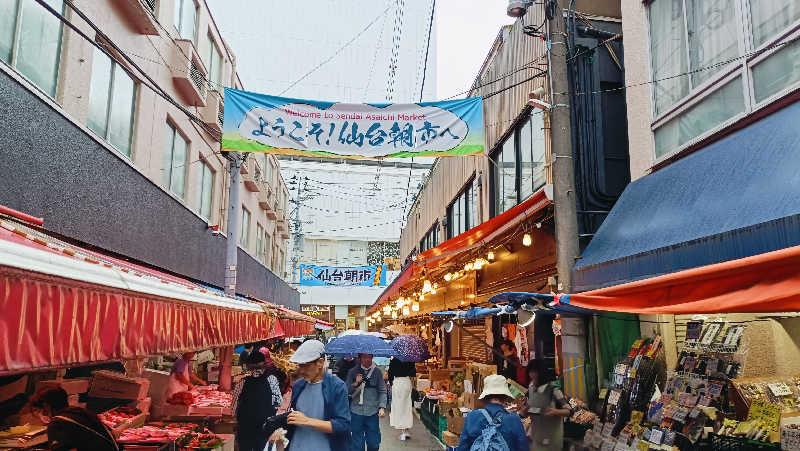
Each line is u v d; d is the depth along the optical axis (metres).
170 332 3.02
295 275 45.38
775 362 5.39
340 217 49.94
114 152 9.12
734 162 5.05
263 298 24.66
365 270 35.34
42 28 7.50
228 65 18.08
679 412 5.45
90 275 2.27
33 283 1.80
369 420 7.99
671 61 7.23
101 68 9.30
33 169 6.69
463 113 8.95
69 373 7.54
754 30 5.82
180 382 8.27
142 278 3.04
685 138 6.80
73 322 2.03
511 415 4.59
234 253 12.46
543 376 6.31
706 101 6.46
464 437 4.56
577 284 6.65
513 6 7.89
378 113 8.94
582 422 6.81
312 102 8.88
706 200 4.96
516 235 9.76
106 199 8.82
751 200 4.28
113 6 9.45
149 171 11.18
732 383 5.14
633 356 6.77
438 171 21.30
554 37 7.70
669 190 5.92
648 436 5.62
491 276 13.02
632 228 6.04
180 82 12.65
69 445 3.80
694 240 4.53
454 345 17.36
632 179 7.89
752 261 2.92
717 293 3.18
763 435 4.76
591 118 9.08
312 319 15.14
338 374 10.09
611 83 9.35
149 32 10.56
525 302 5.78
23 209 6.50
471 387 10.12
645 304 3.73
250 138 8.64
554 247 8.81
